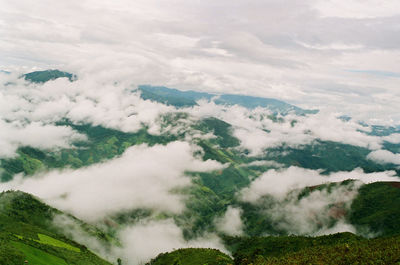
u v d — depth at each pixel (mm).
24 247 195500
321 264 145375
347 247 167000
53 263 191500
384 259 128250
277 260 184625
